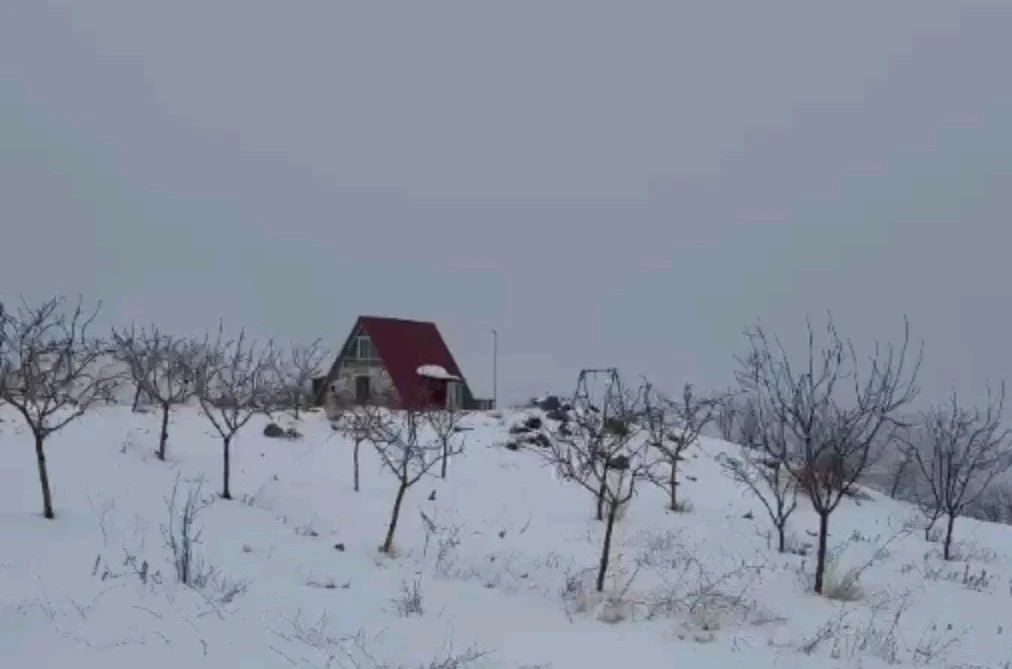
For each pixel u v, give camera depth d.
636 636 7.99
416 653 6.79
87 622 6.32
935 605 10.99
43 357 19.62
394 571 10.36
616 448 12.74
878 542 15.34
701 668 7.04
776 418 19.55
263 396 21.25
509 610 8.76
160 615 6.65
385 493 16.61
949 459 17.80
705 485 18.86
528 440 21.39
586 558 12.48
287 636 6.64
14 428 17.64
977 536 17.77
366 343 33.03
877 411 12.40
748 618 9.15
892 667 7.85
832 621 9.37
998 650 9.15
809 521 16.42
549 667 6.80
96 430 18.42
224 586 7.88
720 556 12.97
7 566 7.96
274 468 18.00
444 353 34.56
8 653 5.51
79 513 11.44
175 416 21.56
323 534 12.77
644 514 15.99
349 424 20.91
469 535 13.78
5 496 12.30
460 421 23.09
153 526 11.00
